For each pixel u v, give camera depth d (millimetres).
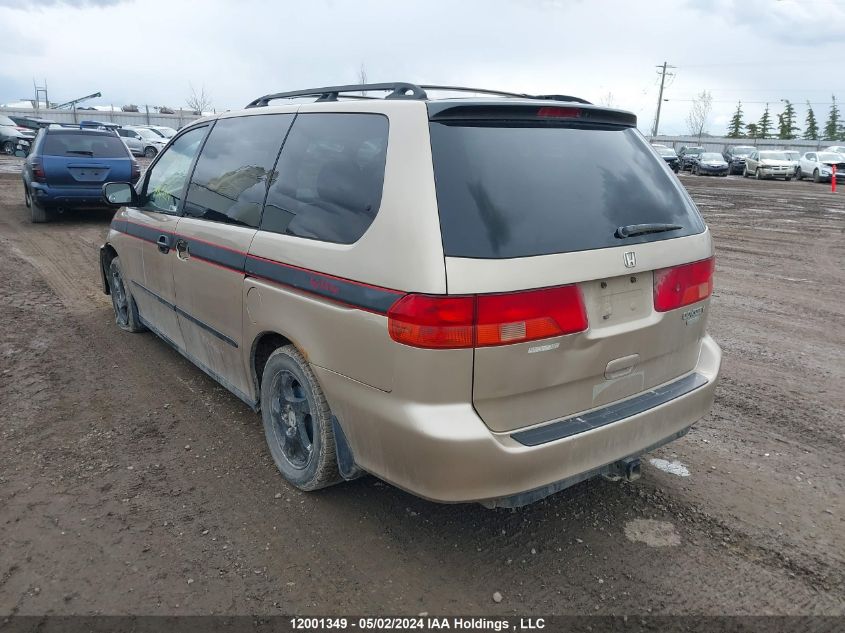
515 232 2611
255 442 4016
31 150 12773
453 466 2551
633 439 2961
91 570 2865
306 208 3184
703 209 17906
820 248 11727
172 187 4629
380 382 2711
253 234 3486
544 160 2865
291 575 2875
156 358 5348
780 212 17562
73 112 56938
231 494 3467
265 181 3557
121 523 3195
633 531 3252
